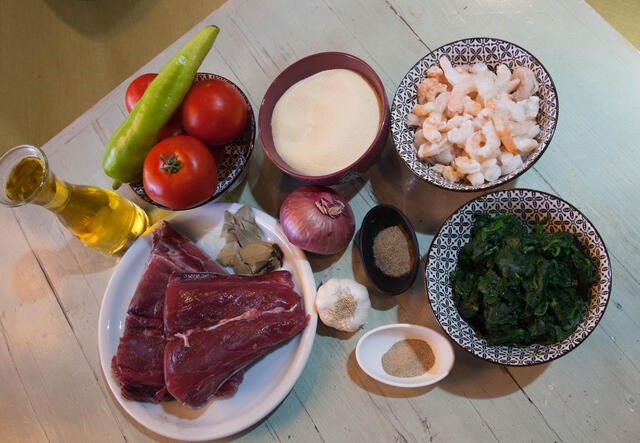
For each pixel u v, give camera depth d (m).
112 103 0.67
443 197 0.57
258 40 0.65
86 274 0.62
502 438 0.51
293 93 0.57
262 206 0.61
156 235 0.57
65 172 0.66
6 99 1.02
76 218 0.55
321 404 0.54
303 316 0.53
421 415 0.53
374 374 0.52
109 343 0.56
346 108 0.55
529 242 0.48
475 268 0.52
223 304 0.52
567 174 0.55
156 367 0.54
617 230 0.53
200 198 0.53
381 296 0.56
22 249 0.64
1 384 0.60
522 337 0.48
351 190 0.59
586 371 0.51
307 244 0.54
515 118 0.49
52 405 0.59
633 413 0.49
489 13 0.60
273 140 0.56
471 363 0.53
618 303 0.52
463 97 0.51
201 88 0.54
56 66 1.02
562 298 0.47
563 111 0.56
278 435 0.54
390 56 0.61
